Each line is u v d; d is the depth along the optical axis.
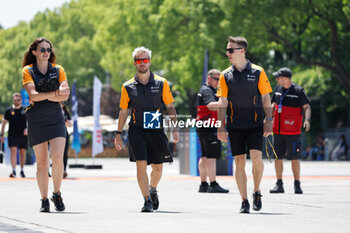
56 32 156.00
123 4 116.44
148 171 46.06
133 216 16.67
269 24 79.06
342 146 82.31
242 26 79.44
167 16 93.88
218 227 14.23
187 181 33.84
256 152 17.50
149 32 99.12
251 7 78.75
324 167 55.41
